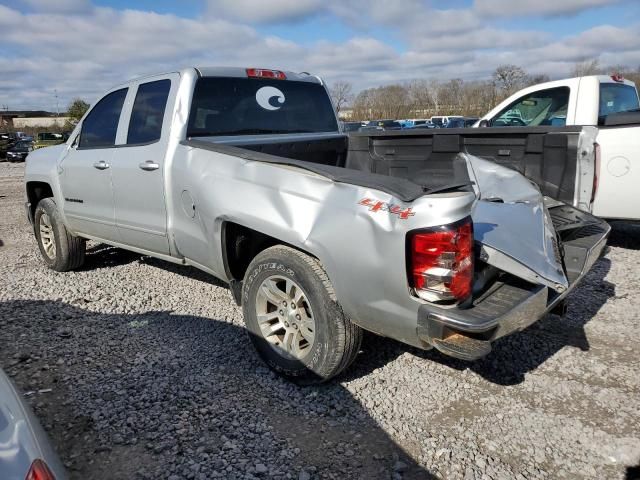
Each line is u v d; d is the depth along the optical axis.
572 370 3.32
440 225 2.38
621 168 5.62
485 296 2.70
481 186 3.61
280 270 3.04
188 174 3.58
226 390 3.11
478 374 3.29
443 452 2.56
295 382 3.13
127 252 6.27
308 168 2.91
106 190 4.45
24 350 3.64
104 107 4.75
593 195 3.68
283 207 2.96
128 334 3.91
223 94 4.12
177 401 3.00
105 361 3.48
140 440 2.65
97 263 5.83
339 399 3.02
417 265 2.45
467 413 2.89
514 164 3.94
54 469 1.61
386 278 2.55
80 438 2.67
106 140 4.63
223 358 3.51
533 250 2.88
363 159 4.87
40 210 5.49
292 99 4.66
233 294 3.56
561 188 3.72
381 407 2.94
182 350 3.64
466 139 4.17
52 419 2.83
